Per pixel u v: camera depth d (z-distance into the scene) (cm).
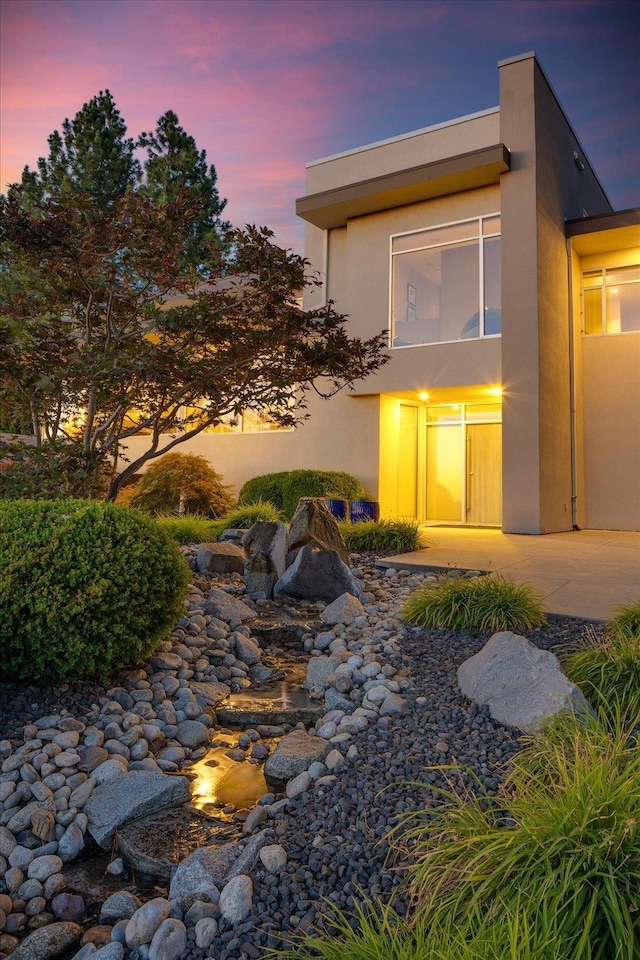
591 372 1302
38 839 285
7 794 302
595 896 179
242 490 1281
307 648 527
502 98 1125
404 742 318
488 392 1236
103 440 685
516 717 319
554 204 1191
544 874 194
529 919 183
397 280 1253
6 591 362
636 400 1255
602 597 533
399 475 1332
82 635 379
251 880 233
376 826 253
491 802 255
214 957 207
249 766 348
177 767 347
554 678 324
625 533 1133
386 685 389
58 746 339
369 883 224
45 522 404
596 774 220
